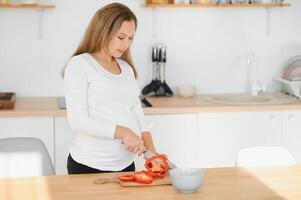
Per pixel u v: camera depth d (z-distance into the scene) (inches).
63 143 139.7
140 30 162.6
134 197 80.3
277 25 169.5
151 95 161.2
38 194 81.7
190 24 165.0
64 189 84.1
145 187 85.3
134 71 110.4
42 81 159.3
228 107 145.6
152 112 142.2
